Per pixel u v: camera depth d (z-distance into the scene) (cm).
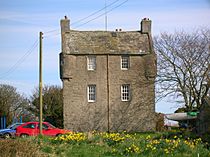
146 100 5150
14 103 7481
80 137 2508
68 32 5441
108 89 5175
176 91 4606
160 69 4788
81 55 5209
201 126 3625
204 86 4303
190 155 2062
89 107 5134
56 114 6756
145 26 5525
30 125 3912
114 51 5244
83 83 5166
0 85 7238
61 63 5219
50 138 2648
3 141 2086
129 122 5122
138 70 5209
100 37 5438
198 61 4525
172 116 4572
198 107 4400
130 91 5181
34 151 1994
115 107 5147
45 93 6875
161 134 3272
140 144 2319
